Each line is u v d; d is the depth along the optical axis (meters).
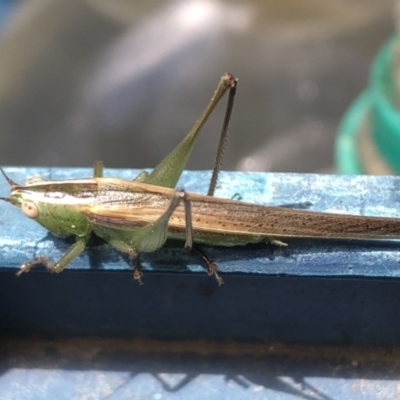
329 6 0.20
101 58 0.19
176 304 0.08
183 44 0.19
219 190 0.09
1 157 0.18
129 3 0.20
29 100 0.19
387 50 0.16
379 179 0.09
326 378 0.08
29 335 0.09
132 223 0.08
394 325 0.08
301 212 0.08
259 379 0.08
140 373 0.08
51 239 0.08
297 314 0.08
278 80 0.18
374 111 0.15
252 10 0.19
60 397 0.08
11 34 0.20
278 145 0.17
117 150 0.18
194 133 0.08
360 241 0.08
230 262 0.08
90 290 0.08
